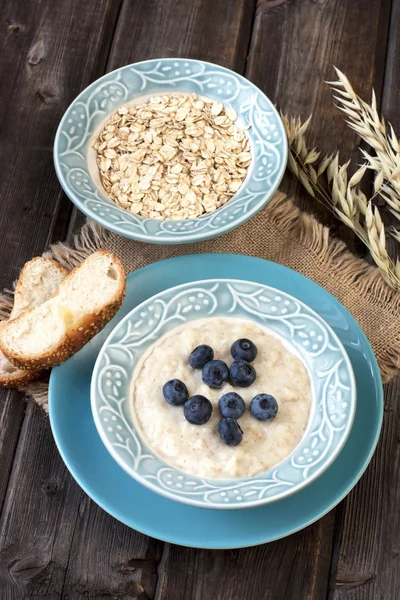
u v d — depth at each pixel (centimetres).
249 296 64
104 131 74
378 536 63
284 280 66
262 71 81
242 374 60
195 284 64
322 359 62
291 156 75
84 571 61
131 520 58
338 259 72
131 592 61
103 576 61
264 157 72
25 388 67
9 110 79
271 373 62
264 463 58
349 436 61
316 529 63
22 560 61
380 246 69
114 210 69
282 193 75
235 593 61
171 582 61
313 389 61
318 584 62
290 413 60
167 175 73
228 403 59
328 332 62
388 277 70
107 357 61
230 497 56
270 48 82
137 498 59
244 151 74
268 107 73
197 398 59
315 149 78
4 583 61
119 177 72
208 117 75
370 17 83
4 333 64
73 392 63
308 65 82
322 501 59
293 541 62
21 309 68
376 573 62
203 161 73
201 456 59
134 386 62
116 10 83
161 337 63
